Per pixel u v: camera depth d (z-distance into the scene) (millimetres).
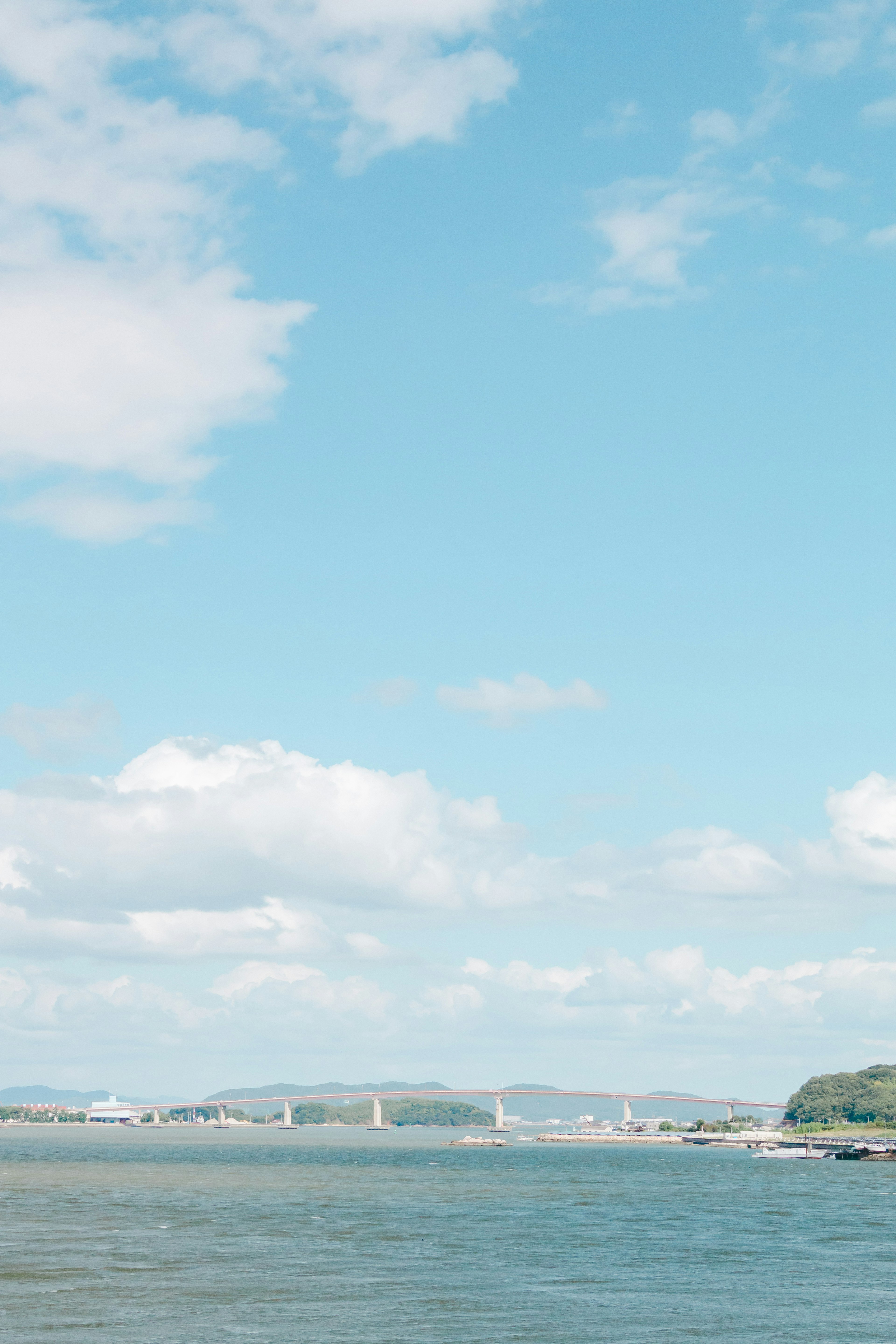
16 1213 145500
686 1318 80375
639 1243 121438
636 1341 73312
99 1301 83062
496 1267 102250
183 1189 192500
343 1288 90000
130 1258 104062
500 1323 77500
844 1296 89938
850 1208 168250
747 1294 90312
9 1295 85125
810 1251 116312
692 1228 138125
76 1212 147125
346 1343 71125
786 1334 75875
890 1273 102000
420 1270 99625
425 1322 77750
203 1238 119812
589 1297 88062
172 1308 81000
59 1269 97125
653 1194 194875
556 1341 72688
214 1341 71125
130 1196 174250
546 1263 105562
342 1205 163250
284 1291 88188
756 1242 123812
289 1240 118938
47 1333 72812
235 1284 90688
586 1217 150125
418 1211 155375
